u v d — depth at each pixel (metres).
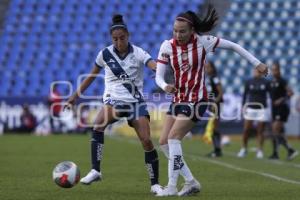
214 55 105.88
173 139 26.55
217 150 55.81
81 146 63.53
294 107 88.56
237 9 113.75
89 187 30.17
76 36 113.69
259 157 56.41
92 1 118.44
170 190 26.84
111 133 89.94
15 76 106.69
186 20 26.14
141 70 28.30
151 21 113.81
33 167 41.00
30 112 91.19
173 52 26.62
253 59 27.09
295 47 108.81
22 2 120.12
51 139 76.06
